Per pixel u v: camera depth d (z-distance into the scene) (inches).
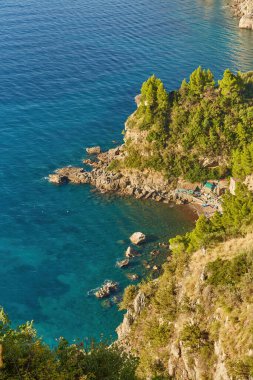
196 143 5482.3
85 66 7864.2
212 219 3836.1
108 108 6875.0
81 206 5285.4
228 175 5418.3
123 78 7568.9
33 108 6811.0
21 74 7559.1
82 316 4092.0
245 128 5467.5
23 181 5565.9
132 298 3850.9
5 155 5925.2
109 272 4498.0
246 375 2068.2
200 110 5516.7
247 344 2170.3
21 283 4419.3
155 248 4756.4
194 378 2400.3
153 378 2437.3
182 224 5054.1
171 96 5733.3
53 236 4921.3
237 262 2593.5
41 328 3998.5
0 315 1717.5
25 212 5182.1
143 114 5669.3
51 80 7455.7
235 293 2418.8
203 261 2955.2
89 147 6127.0
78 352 1776.6
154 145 5526.6
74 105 6909.5
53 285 4397.1
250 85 5846.5
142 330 3095.5
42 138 6240.2
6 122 6486.2
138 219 5132.9
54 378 1523.1
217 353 2314.2
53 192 5447.8
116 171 5654.5
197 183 5447.8
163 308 2940.5
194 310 2635.3
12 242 4842.5
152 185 5506.9
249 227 3157.0
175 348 2546.8
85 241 4862.2
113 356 1803.6
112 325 4003.4
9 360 1514.5
